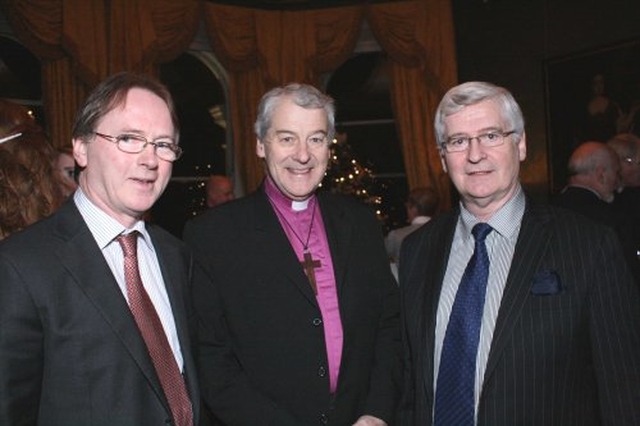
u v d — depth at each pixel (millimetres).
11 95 6680
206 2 7457
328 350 2107
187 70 8023
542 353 1732
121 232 1622
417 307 2004
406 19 7781
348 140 8688
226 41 7586
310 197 2289
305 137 2082
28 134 1778
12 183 1700
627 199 3949
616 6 6176
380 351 2244
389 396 2141
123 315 1513
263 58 7816
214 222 2217
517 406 1728
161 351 1590
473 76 7531
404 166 8508
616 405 1707
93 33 6578
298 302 2094
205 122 8195
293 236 2225
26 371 1403
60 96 6457
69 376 1446
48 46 6348
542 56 6887
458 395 1816
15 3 6078
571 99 6531
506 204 1910
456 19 7688
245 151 7793
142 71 6883
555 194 6707
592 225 1843
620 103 6031
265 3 7941
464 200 1956
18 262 1437
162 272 1773
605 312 1735
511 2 7152
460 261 1976
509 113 1874
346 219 2320
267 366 2066
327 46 7992
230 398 2010
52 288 1454
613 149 4094
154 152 1588
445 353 1868
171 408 1564
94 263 1525
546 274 1774
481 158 1842
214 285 2125
